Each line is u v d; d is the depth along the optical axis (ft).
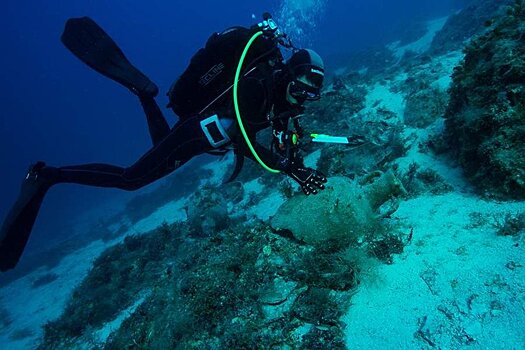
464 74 17.06
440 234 12.96
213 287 12.67
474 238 12.03
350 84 43.55
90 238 57.52
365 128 25.14
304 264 12.45
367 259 12.33
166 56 384.06
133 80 9.31
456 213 13.85
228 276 13.00
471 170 15.39
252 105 7.59
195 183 50.57
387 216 14.62
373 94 34.06
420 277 11.34
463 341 8.75
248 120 7.62
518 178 12.53
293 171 8.46
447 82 25.54
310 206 13.37
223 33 8.57
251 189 34.32
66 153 203.82
